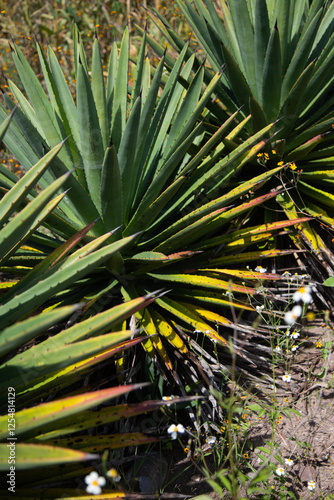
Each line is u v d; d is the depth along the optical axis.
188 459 2.36
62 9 6.56
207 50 3.79
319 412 2.50
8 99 2.66
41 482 1.86
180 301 2.85
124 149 2.51
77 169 2.80
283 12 3.22
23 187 1.93
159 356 2.59
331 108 3.67
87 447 1.88
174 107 3.31
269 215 3.31
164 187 3.10
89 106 2.36
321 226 3.30
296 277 2.77
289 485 2.17
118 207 2.56
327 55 3.35
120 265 2.67
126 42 3.01
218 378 2.67
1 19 6.41
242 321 2.95
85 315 2.64
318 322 3.01
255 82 3.50
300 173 3.15
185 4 3.63
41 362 1.66
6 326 1.91
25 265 2.73
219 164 2.94
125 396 2.41
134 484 2.16
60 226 2.58
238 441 2.31
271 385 2.64
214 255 3.03
